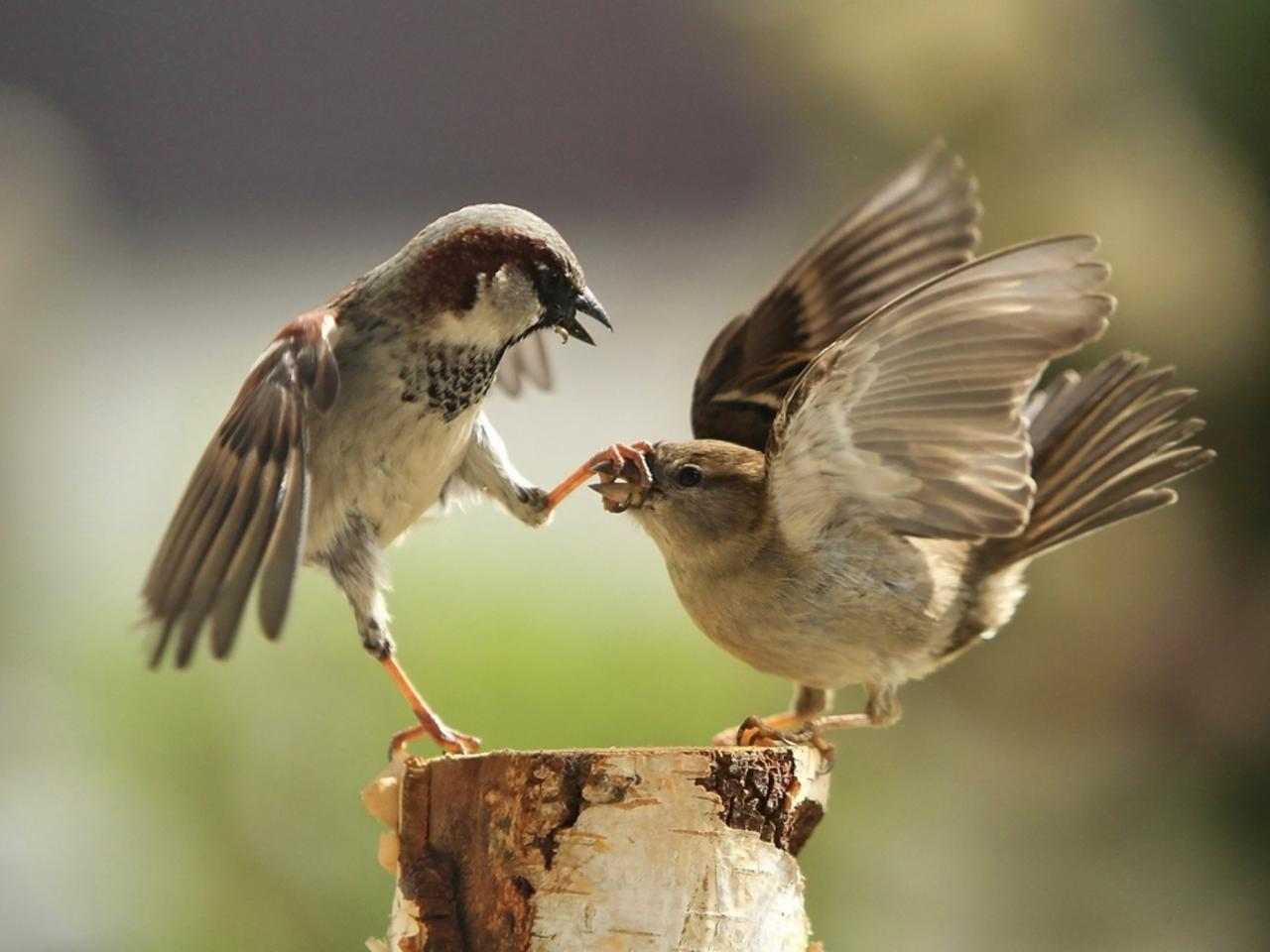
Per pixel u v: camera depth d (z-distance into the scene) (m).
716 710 13.31
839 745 11.38
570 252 8.59
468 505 9.35
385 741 12.43
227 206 35.53
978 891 10.92
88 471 18.34
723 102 33.56
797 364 9.52
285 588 7.15
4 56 34.75
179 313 29.55
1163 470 9.09
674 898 7.09
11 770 12.79
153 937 11.88
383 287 8.38
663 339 26.05
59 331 17.95
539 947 7.08
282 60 35.88
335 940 11.68
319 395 7.67
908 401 7.95
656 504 9.01
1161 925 10.59
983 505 8.15
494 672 13.43
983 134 11.01
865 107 11.59
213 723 12.42
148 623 7.13
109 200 34.53
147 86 35.34
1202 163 10.67
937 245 9.38
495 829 7.18
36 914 12.01
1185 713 10.84
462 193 35.53
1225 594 10.78
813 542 8.73
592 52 35.00
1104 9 10.94
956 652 9.16
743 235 27.66
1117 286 10.52
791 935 7.33
